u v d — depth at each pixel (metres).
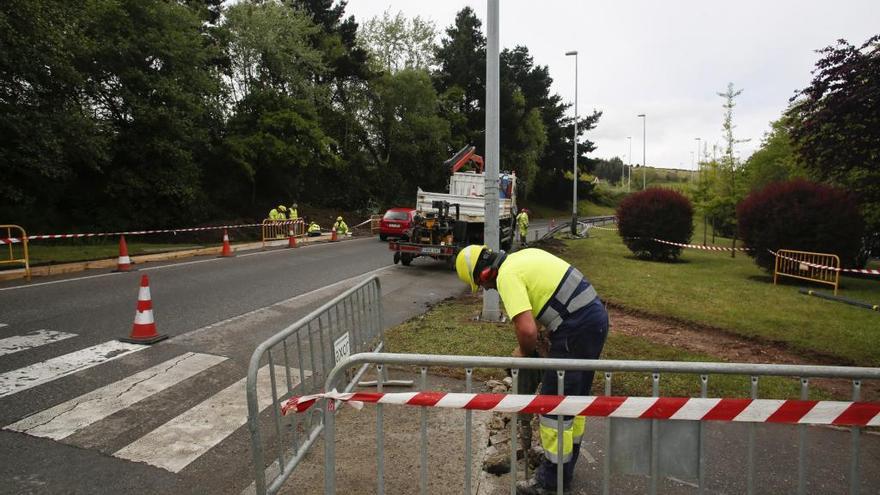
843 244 12.21
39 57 14.45
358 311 5.02
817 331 7.52
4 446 3.69
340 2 41.47
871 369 2.37
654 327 7.80
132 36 20.00
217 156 27.80
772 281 13.19
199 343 6.21
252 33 28.95
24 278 10.20
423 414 2.60
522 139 52.94
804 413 2.40
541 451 3.59
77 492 3.20
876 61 9.87
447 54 50.16
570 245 22.39
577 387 3.03
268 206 31.20
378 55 41.66
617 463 2.53
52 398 4.50
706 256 20.23
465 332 6.97
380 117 39.34
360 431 4.07
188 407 4.44
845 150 10.89
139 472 3.45
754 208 13.61
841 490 3.36
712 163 22.23
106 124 20.77
